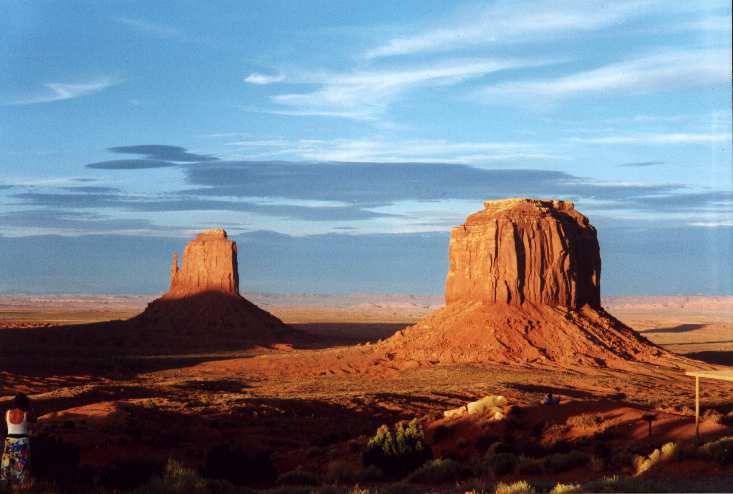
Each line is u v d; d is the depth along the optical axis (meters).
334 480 25.45
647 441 25.47
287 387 65.06
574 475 22.31
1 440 25.98
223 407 44.72
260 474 26.52
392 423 42.38
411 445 26.73
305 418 43.84
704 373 24.55
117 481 19.66
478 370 71.00
